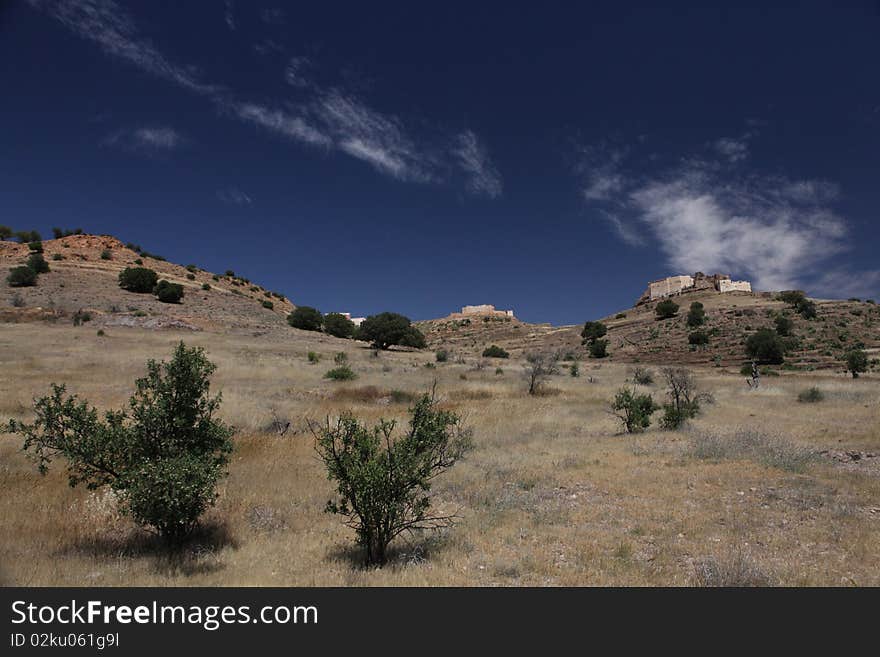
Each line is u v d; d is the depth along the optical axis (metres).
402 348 68.38
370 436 6.77
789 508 8.18
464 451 11.97
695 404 19.91
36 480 9.14
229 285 104.50
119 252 99.69
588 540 7.11
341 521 8.12
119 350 37.88
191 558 6.42
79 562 6.07
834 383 31.61
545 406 22.17
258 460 11.54
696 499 8.91
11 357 31.64
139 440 7.06
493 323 180.88
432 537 7.32
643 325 105.06
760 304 106.56
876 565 5.96
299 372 31.70
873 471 10.45
